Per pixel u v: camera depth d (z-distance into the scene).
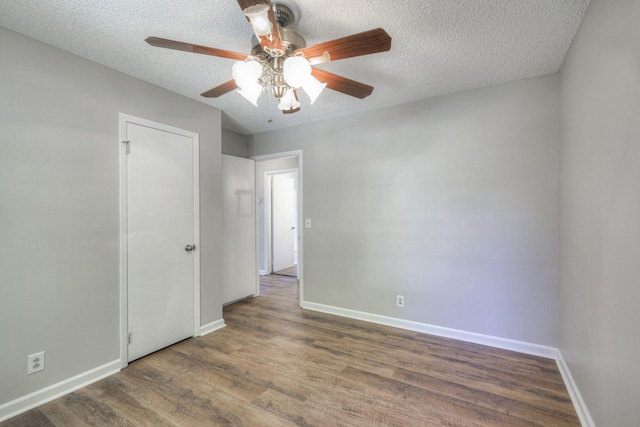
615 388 1.20
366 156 3.09
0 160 1.65
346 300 3.26
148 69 2.16
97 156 2.06
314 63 1.45
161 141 2.47
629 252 1.07
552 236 2.28
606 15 1.28
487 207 2.52
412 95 2.68
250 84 1.37
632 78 1.04
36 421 1.64
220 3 1.47
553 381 1.99
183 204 2.65
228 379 2.04
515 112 2.40
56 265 1.86
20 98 1.72
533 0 1.46
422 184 2.80
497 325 2.49
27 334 1.74
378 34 1.23
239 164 3.86
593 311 1.46
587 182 1.54
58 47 1.87
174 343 2.58
